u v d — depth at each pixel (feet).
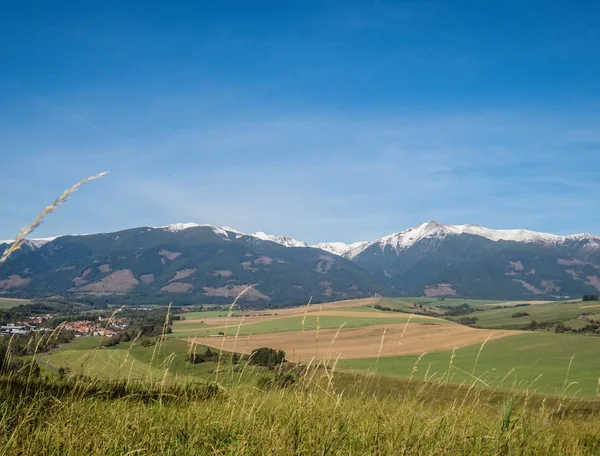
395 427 18.12
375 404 20.98
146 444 14.94
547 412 23.88
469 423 19.39
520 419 20.39
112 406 18.24
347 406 20.27
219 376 21.30
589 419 24.43
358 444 16.49
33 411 16.37
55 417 16.26
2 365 19.22
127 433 15.61
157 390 19.98
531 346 223.51
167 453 14.39
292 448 15.20
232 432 16.43
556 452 19.01
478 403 22.22
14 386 17.90
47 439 14.29
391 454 15.62
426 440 17.10
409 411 20.15
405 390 23.15
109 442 14.35
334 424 17.46
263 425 16.75
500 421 18.75
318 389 21.06
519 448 17.76
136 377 20.51
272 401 19.99
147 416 17.62
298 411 18.26
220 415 18.37
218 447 15.39
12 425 15.34
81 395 18.38
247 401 19.72
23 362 19.80
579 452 19.34
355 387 22.79
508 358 195.83
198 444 15.58
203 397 20.10
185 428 16.72
